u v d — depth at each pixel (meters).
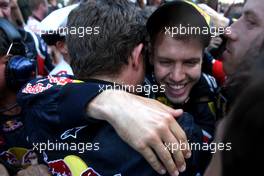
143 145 0.72
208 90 1.03
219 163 0.46
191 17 0.93
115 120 0.75
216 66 1.14
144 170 0.77
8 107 1.11
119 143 0.78
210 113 1.03
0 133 1.13
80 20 0.87
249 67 0.41
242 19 0.95
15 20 2.37
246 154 0.36
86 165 0.81
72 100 0.82
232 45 0.96
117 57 0.85
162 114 0.75
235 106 0.38
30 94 0.92
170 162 0.72
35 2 2.90
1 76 1.08
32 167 0.97
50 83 0.91
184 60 0.94
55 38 1.48
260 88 0.35
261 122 0.35
